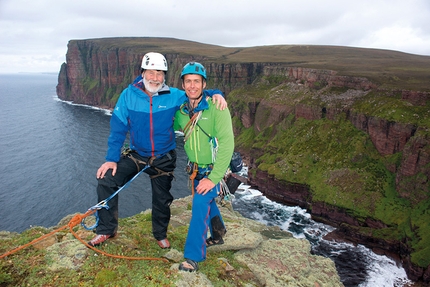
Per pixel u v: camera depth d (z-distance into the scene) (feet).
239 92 335.47
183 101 17.74
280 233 38.32
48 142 299.99
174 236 24.50
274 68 342.23
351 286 114.01
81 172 211.41
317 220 164.35
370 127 191.11
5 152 263.49
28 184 188.96
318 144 209.46
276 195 193.06
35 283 15.58
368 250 136.46
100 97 613.93
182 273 17.54
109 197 17.84
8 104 639.35
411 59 518.78
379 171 176.14
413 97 187.73
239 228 27.40
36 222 144.97
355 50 644.27
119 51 584.81
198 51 595.06
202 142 17.76
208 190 17.19
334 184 175.73
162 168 18.98
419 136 157.58
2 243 18.99
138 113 17.10
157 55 16.85
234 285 19.69
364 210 156.35
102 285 15.84
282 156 216.74
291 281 22.75
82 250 18.44
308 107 231.71
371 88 224.94
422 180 151.53
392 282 116.67
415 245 126.93
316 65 363.76
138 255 19.35
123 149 19.06
